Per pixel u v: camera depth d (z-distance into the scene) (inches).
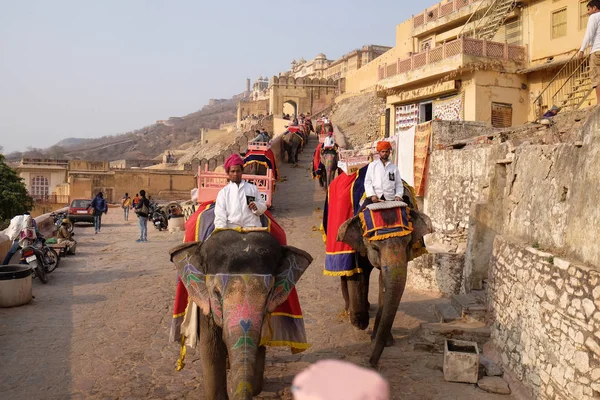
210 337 191.5
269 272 168.2
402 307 369.7
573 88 651.5
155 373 264.2
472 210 346.9
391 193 290.5
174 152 4033.0
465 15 975.0
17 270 385.4
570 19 757.9
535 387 225.9
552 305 218.5
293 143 1138.7
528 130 426.0
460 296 337.4
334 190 337.1
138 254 591.2
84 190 1902.1
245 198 211.2
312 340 312.3
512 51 812.0
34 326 334.3
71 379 256.1
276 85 2529.5
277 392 241.1
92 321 345.7
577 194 220.5
